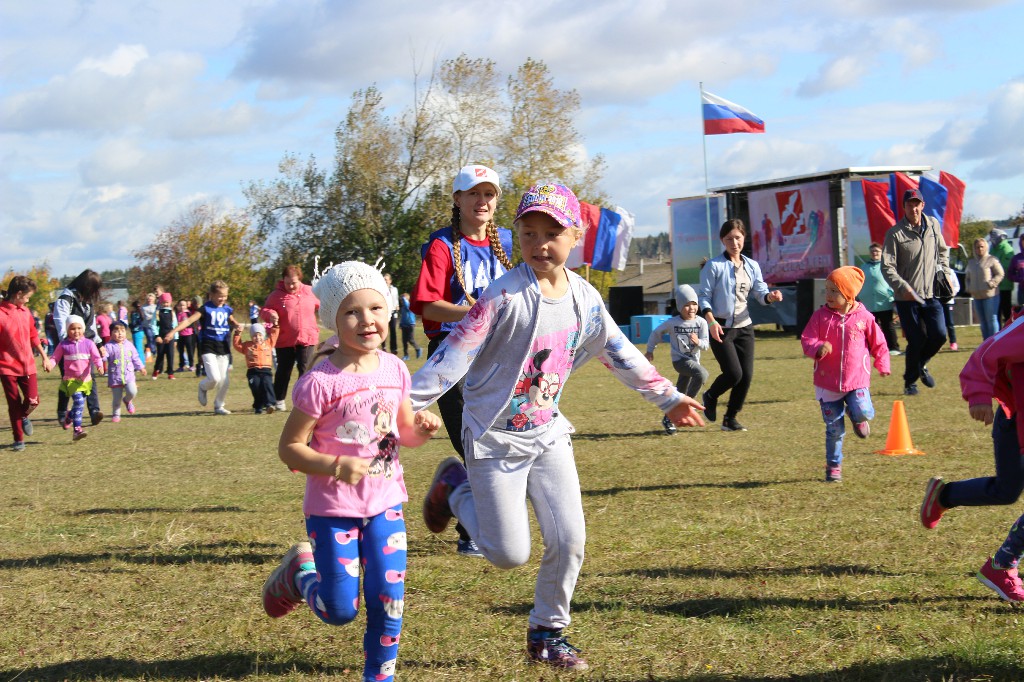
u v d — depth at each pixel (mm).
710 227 31438
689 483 7293
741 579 4691
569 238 3562
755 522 5895
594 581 4707
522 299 3531
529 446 3621
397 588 3312
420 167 43375
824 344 6969
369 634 3311
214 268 73000
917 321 12180
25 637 4133
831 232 28219
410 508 6770
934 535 5430
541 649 3639
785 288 28234
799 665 3553
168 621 4312
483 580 4820
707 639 3844
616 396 14688
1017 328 4055
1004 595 4180
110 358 13609
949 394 12234
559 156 43094
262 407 14039
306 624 4234
